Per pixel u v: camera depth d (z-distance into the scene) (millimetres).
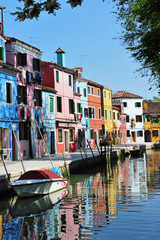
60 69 37312
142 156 43938
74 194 16125
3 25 26703
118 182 20062
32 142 28984
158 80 12945
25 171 17141
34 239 9109
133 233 9258
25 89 28500
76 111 42562
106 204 13305
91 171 27484
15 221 11055
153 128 74500
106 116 56281
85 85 47000
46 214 11930
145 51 11039
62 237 9172
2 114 24359
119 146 52031
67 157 29297
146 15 11352
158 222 10242
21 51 28500
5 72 25172
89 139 47594
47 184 16203
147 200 13750
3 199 14891
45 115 32750
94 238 8969
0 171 17031
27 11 6359
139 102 73688
